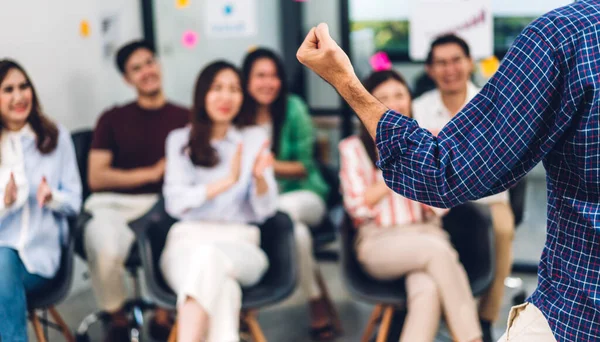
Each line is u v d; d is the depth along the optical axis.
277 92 3.89
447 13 3.85
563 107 1.35
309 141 3.96
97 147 3.81
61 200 3.09
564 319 1.46
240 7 4.42
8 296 2.83
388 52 4.41
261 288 3.14
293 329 3.79
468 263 3.22
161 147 3.86
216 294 2.90
